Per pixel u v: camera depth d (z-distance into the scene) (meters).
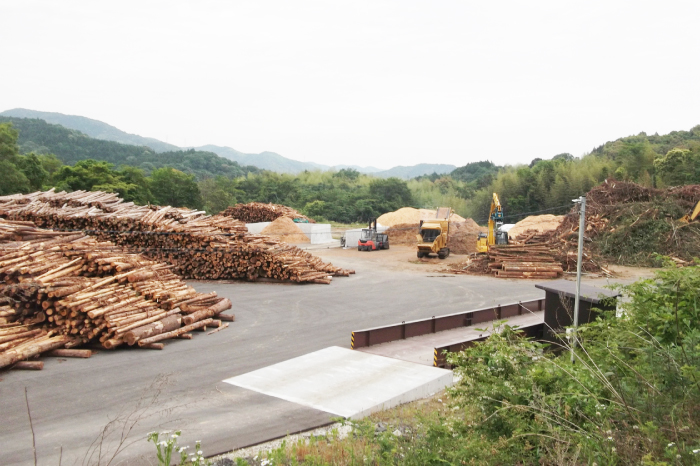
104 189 62.00
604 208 38.44
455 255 42.41
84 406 10.48
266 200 99.56
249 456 8.21
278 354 14.41
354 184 119.19
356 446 7.86
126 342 14.52
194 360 13.79
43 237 21.27
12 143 56.50
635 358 7.29
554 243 36.56
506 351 7.40
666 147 96.56
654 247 33.72
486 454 5.71
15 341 13.18
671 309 7.81
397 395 11.02
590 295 13.18
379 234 45.84
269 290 24.84
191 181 79.12
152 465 7.84
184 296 17.91
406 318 19.20
